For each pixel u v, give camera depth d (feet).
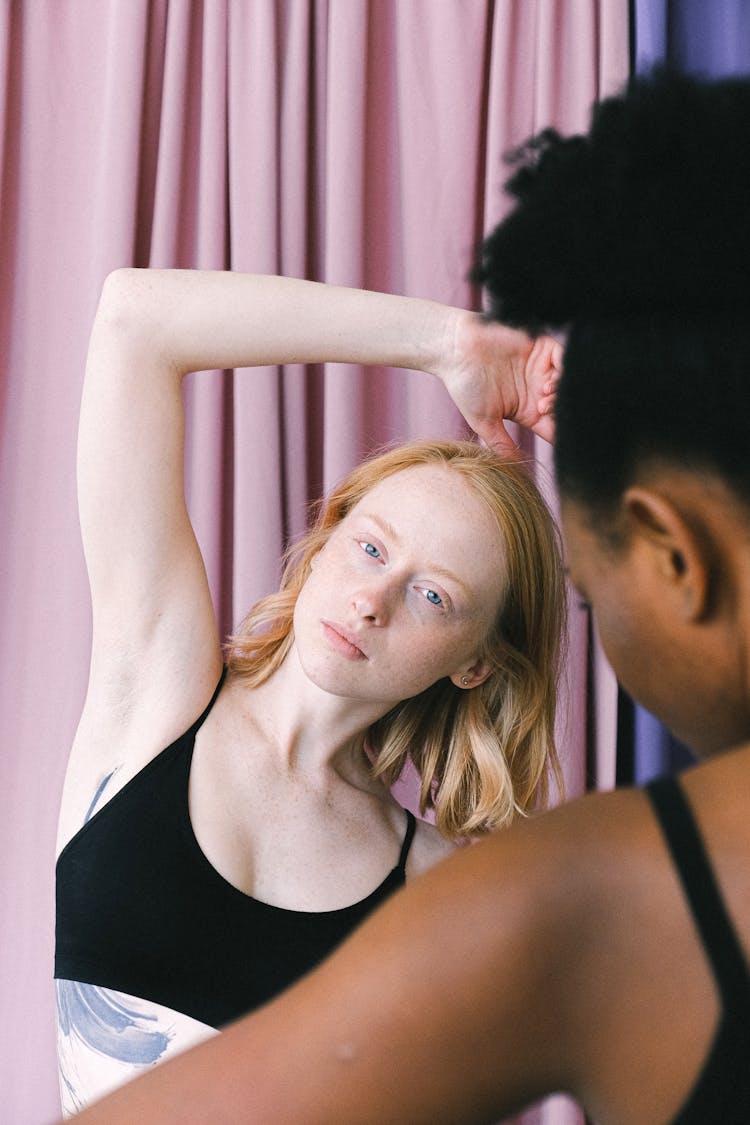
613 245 1.34
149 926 3.45
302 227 5.97
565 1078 1.24
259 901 3.55
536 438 5.89
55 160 6.15
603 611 1.45
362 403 5.90
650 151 1.35
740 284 1.28
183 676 3.70
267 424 5.82
